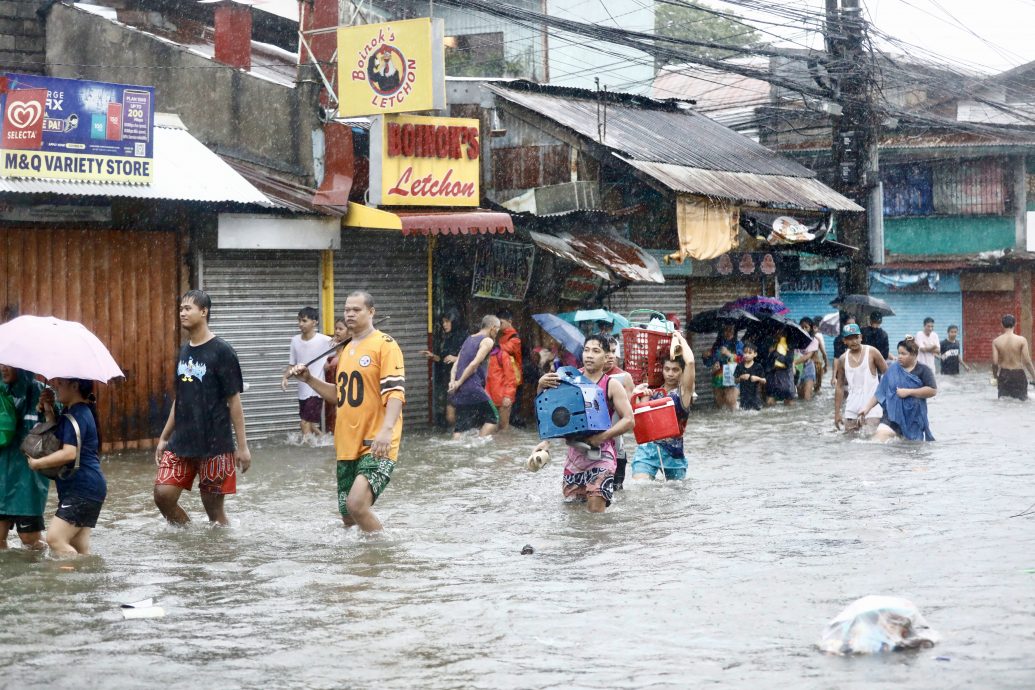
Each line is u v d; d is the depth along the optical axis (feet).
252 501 43.39
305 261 65.62
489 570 30.53
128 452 57.88
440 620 25.40
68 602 26.86
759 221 83.30
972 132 122.72
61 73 71.31
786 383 85.20
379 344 35.55
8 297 54.75
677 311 87.10
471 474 50.93
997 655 22.03
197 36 78.89
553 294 75.05
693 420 75.61
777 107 123.34
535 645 23.43
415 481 48.80
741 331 90.33
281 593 27.89
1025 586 27.73
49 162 52.70
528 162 75.31
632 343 54.70
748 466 52.11
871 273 133.49
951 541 33.88
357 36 63.36
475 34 115.24
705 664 21.94
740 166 85.66
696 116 97.91
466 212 66.59
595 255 71.15
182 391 36.24
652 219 81.15
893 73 114.11
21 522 32.37
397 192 65.41
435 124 66.44
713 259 88.43
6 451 32.24
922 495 43.06
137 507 41.75
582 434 40.14
